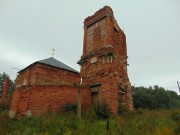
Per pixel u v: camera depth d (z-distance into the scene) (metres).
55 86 20.77
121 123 16.50
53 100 20.14
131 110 24.19
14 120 16.80
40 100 19.25
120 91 24.41
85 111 20.78
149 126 15.56
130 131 14.42
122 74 26.30
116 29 27.92
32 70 31.69
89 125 15.80
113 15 27.89
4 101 28.52
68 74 33.72
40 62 30.84
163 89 81.25
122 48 28.31
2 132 12.82
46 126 14.52
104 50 24.92
